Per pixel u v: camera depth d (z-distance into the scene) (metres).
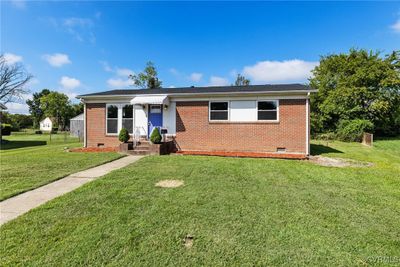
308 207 4.36
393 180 6.43
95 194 5.04
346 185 5.91
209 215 3.94
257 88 13.03
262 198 4.86
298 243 3.04
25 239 3.11
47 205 4.37
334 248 2.94
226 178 6.54
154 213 4.01
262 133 11.86
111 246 2.95
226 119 12.34
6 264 2.57
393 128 27.02
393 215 4.02
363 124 21.72
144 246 2.95
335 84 27.64
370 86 24.33
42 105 58.94
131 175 6.82
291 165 8.56
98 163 8.65
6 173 7.00
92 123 14.09
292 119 11.48
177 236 3.21
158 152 11.29
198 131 12.69
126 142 12.17
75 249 2.87
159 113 13.21
